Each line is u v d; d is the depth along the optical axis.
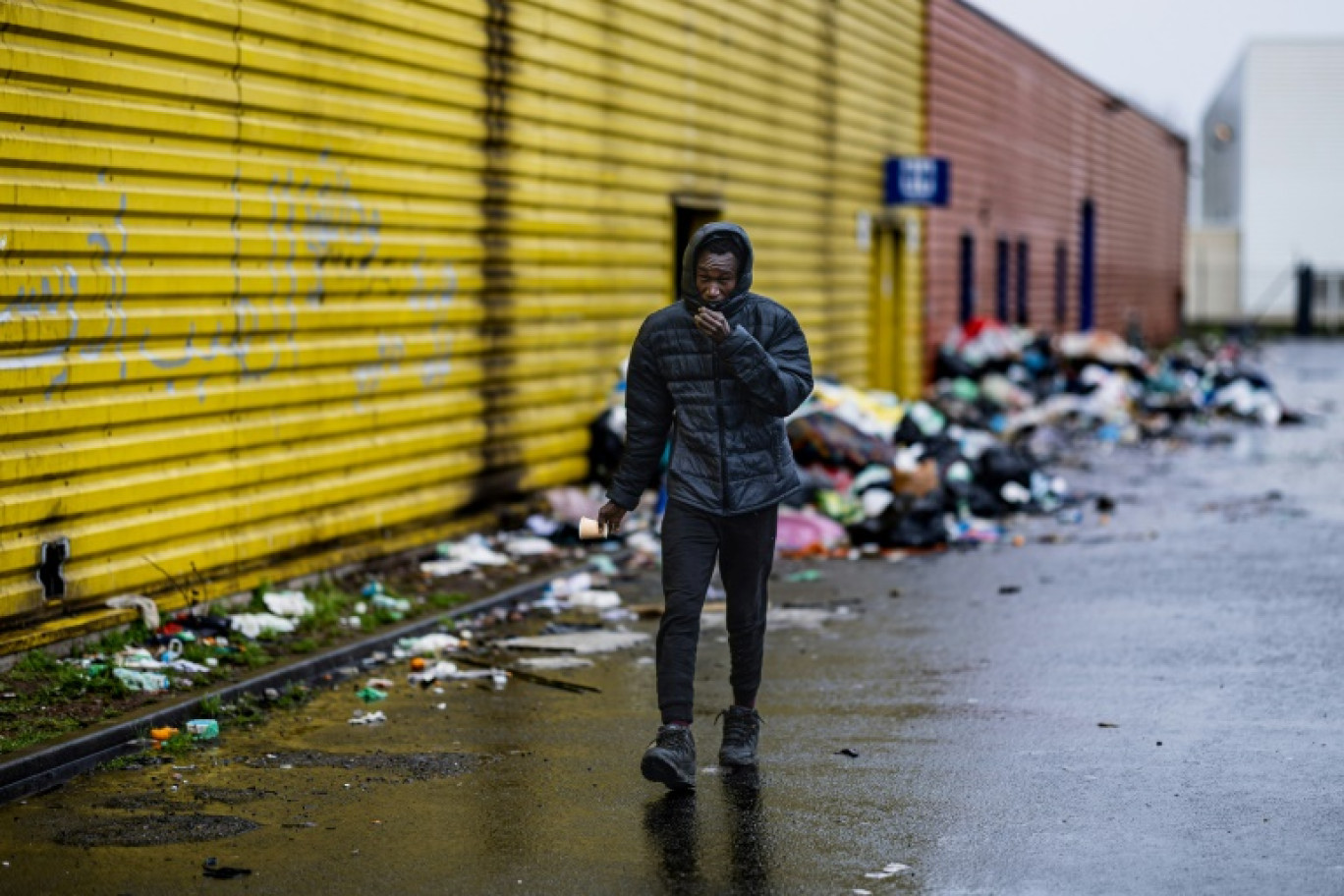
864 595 10.56
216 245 8.90
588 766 6.58
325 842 5.61
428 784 6.32
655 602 10.21
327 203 9.98
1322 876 5.23
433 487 11.35
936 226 24.44
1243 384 24.59
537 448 12.80
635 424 6.40
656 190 14.91
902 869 5.34
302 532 9.73
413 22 10.80
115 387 8.18
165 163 8.48
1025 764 6.57
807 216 19.00
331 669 8.22
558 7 12.86
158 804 6.03
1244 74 58.84
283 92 9.49
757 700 7.69
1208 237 59.66
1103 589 10.64
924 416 15.84
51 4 7.66
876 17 21.39
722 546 6.38
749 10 16.95
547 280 12.93
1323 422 24.27
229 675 7.70
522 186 12.48
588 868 5.36
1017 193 29.89
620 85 14.06
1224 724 7.17
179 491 8.65
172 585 8.62
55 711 6.89
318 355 9.90
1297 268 55.03
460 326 11.70
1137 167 43.44
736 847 5.57
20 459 7.49
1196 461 19.00
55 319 7.69
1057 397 23.75
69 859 5.41
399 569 10.72
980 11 26.69
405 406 10.91
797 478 6.43
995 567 11.66
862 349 21.16
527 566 11.12
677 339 6.29
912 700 7.70
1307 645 8.78
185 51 8.60
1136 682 8.01
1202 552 12.16
